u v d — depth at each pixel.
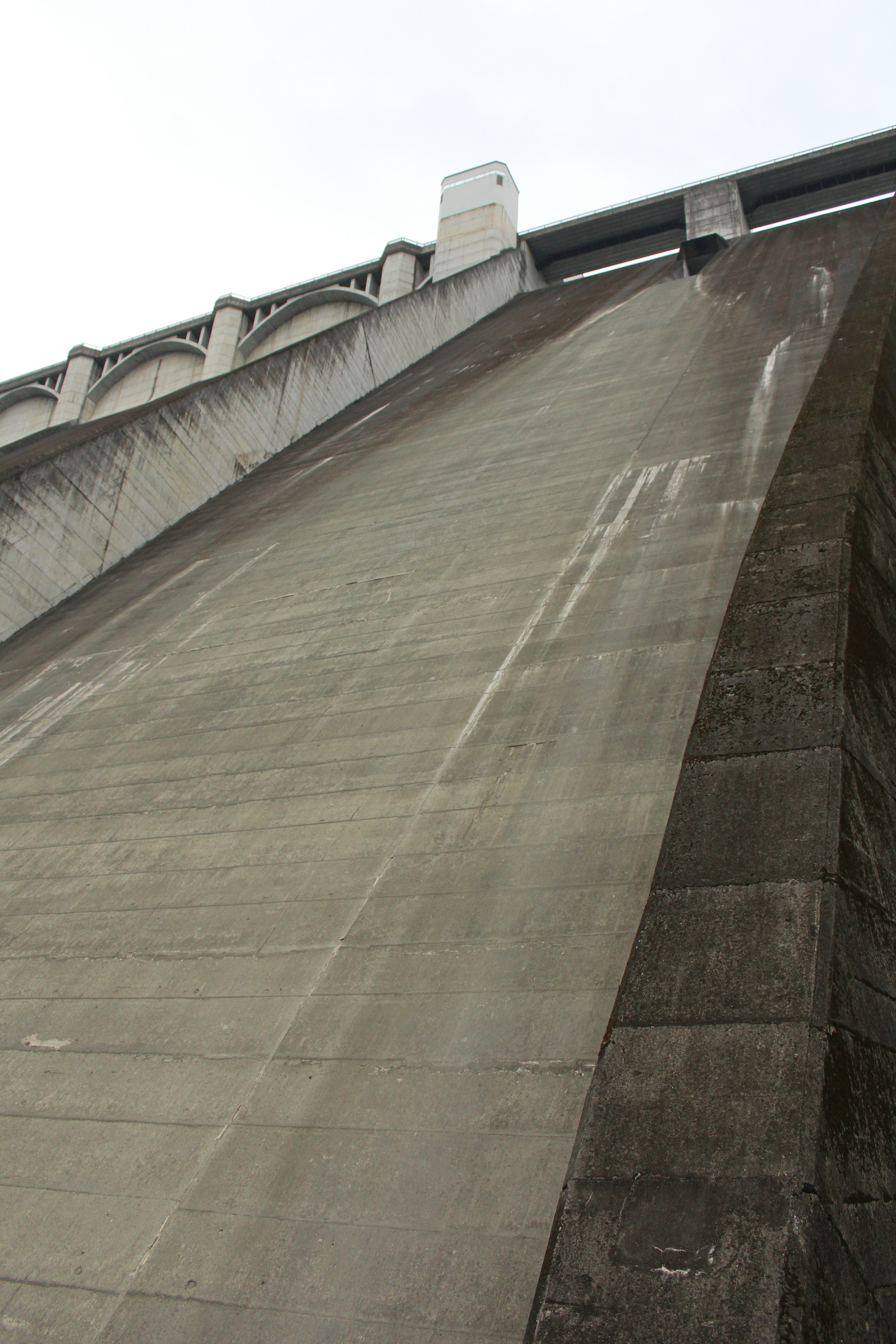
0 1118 4.53
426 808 5.83
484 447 13.95
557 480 11.12
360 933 4.97
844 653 3.92
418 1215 3.43
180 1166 3.96
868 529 4.90
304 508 14.51
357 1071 4.13
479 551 9.80
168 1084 4.42
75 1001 5.24
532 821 5.33
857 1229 2.32
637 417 12.62
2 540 13.95
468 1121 3.72
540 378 17.48
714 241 27.47
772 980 2.80
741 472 9.37
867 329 7.33
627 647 6.80
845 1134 2.45
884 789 3.65
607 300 25.97
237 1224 3.63
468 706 6.82
